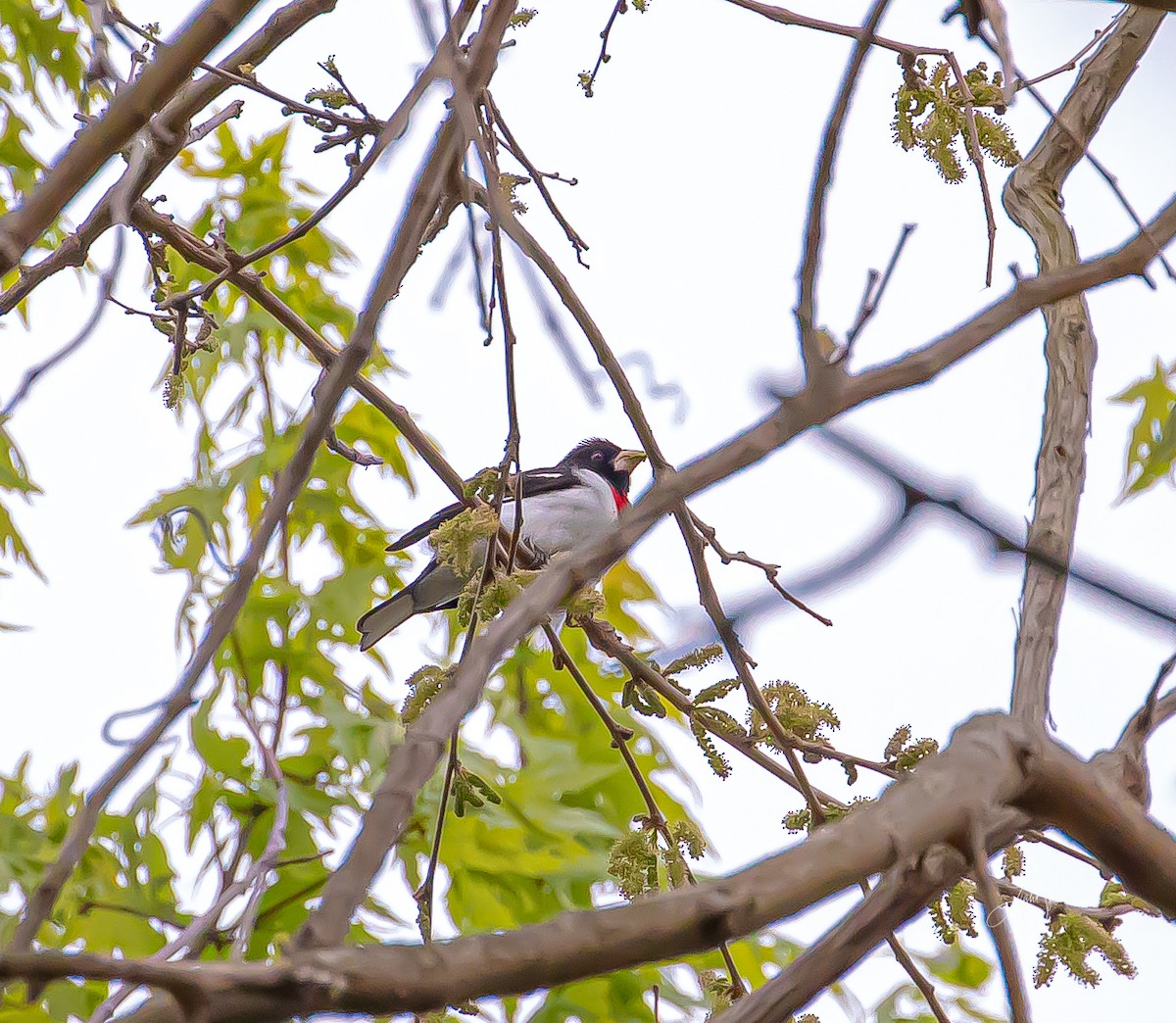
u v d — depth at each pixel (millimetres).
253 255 6758
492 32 4809
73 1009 8086
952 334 3516
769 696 5793
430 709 3297
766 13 5145
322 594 9930
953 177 5043
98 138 4543
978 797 3174
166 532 8969
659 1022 5668
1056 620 4430
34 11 9656
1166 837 3396
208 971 2307
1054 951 4730
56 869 3982
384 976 2445
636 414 5836
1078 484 4895
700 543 5758
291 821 8992
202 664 4309
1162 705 4074
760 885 2809
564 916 2674
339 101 6133
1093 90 6195
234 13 4566
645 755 10266
